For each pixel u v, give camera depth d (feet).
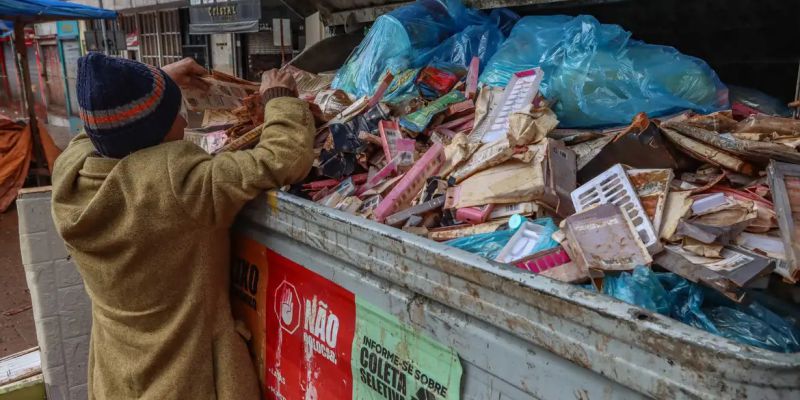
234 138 6.70
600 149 5.10
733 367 2.19
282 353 5.00
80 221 4.72
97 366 5.54
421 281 3.47
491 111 6.35
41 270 7.72
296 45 30.83
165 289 4.87
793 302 3.52
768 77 7.51
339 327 4.27
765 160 4.32
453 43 8.67
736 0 7.27
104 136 4.63
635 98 5.98
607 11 8.75
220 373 5.04
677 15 8.03
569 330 2.73
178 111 4.99
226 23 30.35
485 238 4.40
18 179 25.05
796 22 6.97
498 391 3.21
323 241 4.23
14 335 12.89
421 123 6.61
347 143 6.33
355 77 9.02
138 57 47.50
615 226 3.72
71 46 52.24
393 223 5.04
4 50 63.21
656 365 2.43
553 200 4.61
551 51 6.81
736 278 3.18
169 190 4.52
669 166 4.87
